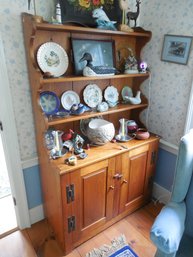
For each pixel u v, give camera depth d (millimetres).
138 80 1967
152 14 1785
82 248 1688
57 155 1514
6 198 2223
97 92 1797
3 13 1296
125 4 1671
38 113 1468
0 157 2869
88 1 1516
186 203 1347
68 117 1534
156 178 2172
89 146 1687
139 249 1679
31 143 1672
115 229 1857
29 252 1664
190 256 1154
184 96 1713
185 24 1580
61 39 1516
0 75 1375
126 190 1841
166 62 1777
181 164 1259
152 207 2115
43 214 1951
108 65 1752
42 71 1451
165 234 1069
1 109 1451
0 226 1879
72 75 1573
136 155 1779
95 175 1557
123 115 2070
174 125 1853
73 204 1519
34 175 1775
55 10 1439
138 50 1918
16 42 1384
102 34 1672
